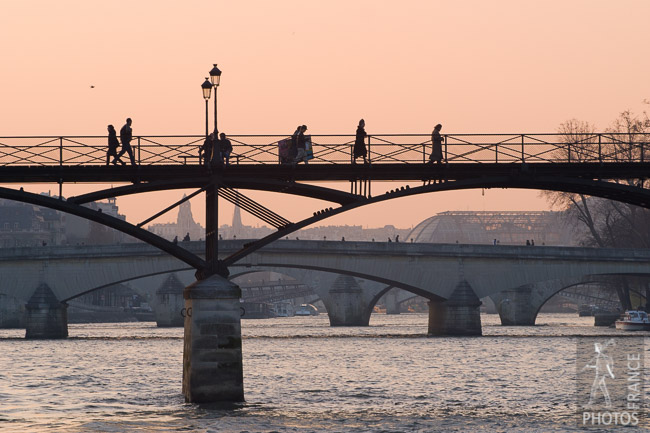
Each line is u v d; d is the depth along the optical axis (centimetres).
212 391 10275
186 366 10606
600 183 11206
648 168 11531
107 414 10544
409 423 9844
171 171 11025
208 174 10800
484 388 13400
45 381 14562
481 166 11350
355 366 17100
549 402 11769
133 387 13538
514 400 12000
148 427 9412
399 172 11288
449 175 11375
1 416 10506
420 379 14738
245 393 12712
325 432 9188
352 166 11219
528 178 11275
